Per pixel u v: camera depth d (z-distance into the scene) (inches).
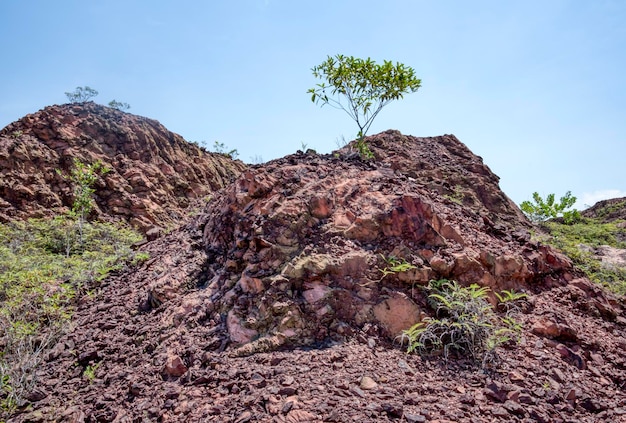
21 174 577.9
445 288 188.1
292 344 162.9
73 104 786.2
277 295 177.5
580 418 128.2
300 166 275.0
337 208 228.2
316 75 360.8
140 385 147.0
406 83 339.9
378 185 250.5
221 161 999.0
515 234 257.6
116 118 799.1
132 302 224.4
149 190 687.1
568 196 735.7
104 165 678.5
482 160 688.4
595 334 189.2
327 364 145.9
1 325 198.2
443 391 133.1
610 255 450.3
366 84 349.4
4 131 678.5
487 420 117.6
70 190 597.6
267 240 205.0
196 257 246.1
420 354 158.2
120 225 581.9
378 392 128.2
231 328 173.5
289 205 221.6
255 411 117.9
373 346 160.1
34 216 532.4
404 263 194.7
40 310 213.3
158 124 870.4
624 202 904.3
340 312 175.8
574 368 160.4
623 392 150.3
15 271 313.9
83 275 278.5
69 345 190.2
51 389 159.6
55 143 674.2
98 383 157.6
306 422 110.8
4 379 162.4
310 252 198.1
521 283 213.0
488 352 155.8
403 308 176.7
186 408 126.4
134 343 182.7
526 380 145.0
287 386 129.3
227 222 251.4
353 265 191.8
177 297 210.7
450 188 548.4
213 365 150.5
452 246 209.6
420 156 639.1
